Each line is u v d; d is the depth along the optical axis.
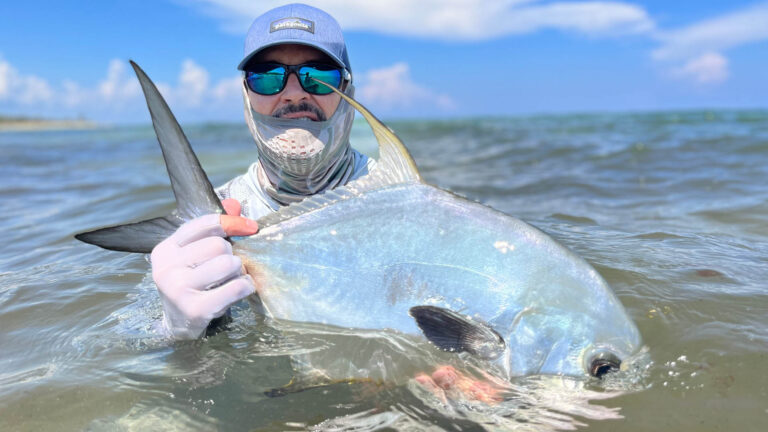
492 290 0.68
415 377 0.68
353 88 0.96
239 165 3.22
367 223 0.71
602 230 1.31
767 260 1.05
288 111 0.88
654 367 0.68
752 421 0.59
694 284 0.92
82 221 1.63
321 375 0.68
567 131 6.11
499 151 3.61
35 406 0.64
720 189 1.79
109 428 0.61
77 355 0.74
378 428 0.61
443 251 0.69
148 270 1.08
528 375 0.66
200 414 0.62
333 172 0.95
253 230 0.73
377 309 0.70
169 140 0.73
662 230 1.30
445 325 0.68
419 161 3.24
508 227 0.69
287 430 0.60
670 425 0.59
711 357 0.69
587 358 0.67
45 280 1.04
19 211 1.86
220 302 0.68
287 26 0.86
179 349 0.72
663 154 2.74
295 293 0.72
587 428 0.60
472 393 0.66
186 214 0.74
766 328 0.76
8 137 11.41
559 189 2.00
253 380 0.68
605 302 0.68
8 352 0.76
